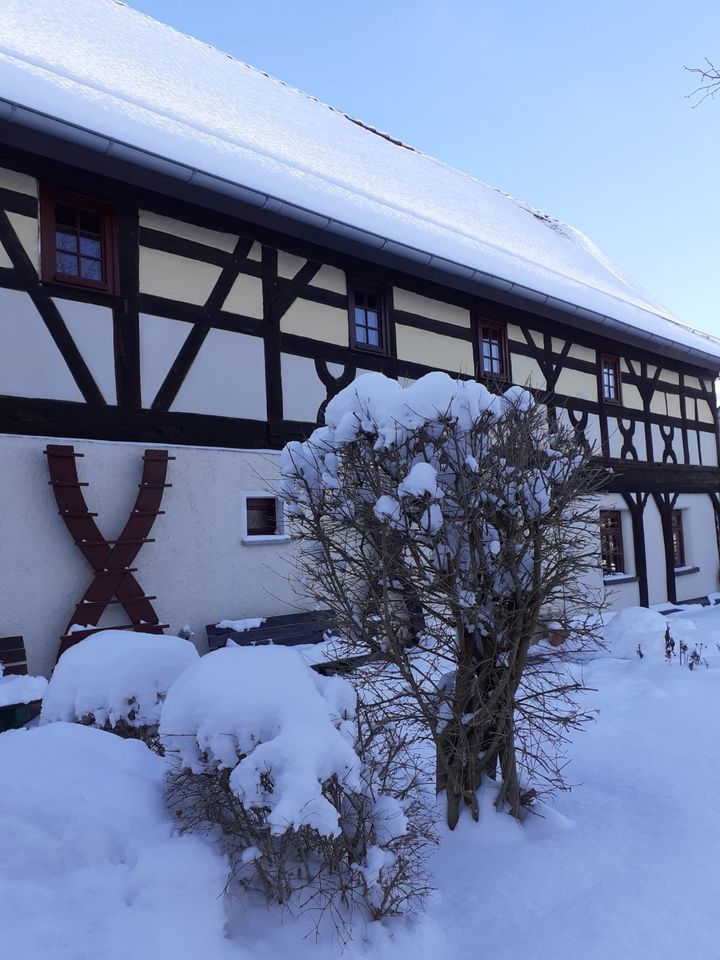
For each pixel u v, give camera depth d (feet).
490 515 10.70
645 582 41.63
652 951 8.23
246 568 24.68
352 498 10.87
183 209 24.39
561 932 8.66
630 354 43.68
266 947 7.87
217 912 7.92
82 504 20.86
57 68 24.81
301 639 24.00
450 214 41.45
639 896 9.36
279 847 8.52
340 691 9.59
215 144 26.27
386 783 10.43
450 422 10.52
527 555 11.21
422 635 11.46
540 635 12.63
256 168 25.99
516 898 9.37
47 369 20.95
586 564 11.57
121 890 8.00
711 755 14.47
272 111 38.96
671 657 24.75
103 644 12.66
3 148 20.56
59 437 20.95
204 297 24.67
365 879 8.55
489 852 10.51
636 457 42.68
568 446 11.44
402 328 31.19
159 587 22.56
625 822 11.43
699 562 47.26
